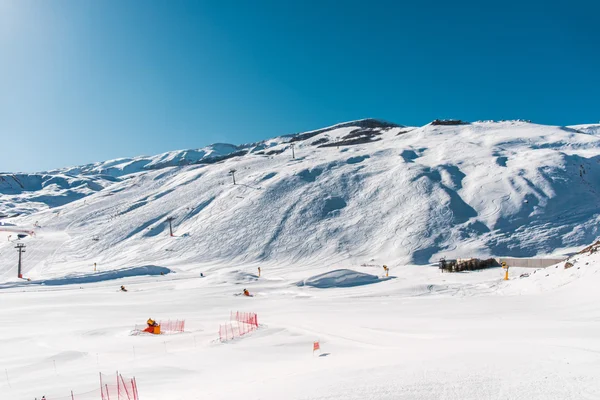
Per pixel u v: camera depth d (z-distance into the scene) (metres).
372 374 8.46
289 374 10.75
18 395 12.44
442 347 11.92
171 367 14.73
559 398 6.33
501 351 9.51
